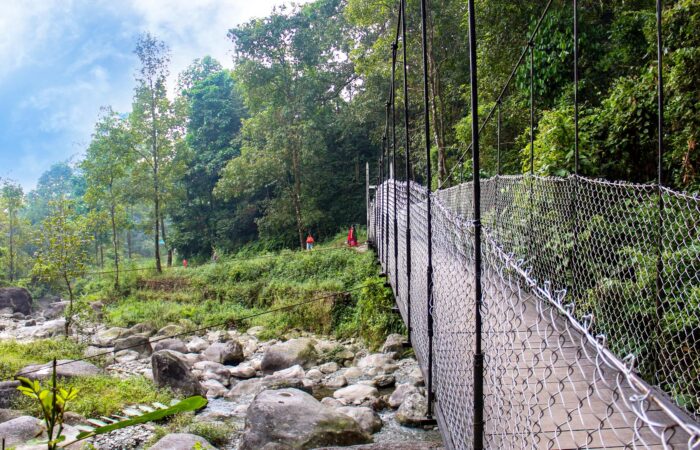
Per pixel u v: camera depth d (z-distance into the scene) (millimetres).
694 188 4656
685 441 2275
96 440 6016
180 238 29938
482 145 10766
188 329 14469
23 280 24094
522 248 5777
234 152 29438
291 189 24625
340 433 5805
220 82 32906
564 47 7777
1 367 8664
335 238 23906
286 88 23453
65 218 13352
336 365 9766
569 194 4855
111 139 22578
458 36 13523
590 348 3166
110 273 23141
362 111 20406
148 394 7715
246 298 16984
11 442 5254
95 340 13086
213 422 6844
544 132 6320
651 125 5383
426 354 3854
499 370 2049
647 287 3904
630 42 7395
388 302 11211
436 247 3557
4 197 27812
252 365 10375
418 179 16844
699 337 3646
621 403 2580
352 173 25828
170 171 24141
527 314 3672
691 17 4883
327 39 23906
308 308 13570
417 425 6504
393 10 14086
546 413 2496
